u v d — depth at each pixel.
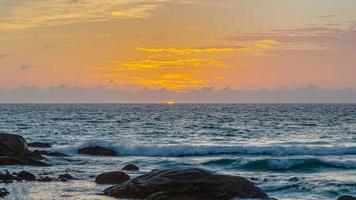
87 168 33.66
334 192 24.88
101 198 21.66
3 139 35.84
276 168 33.88
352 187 25.77
